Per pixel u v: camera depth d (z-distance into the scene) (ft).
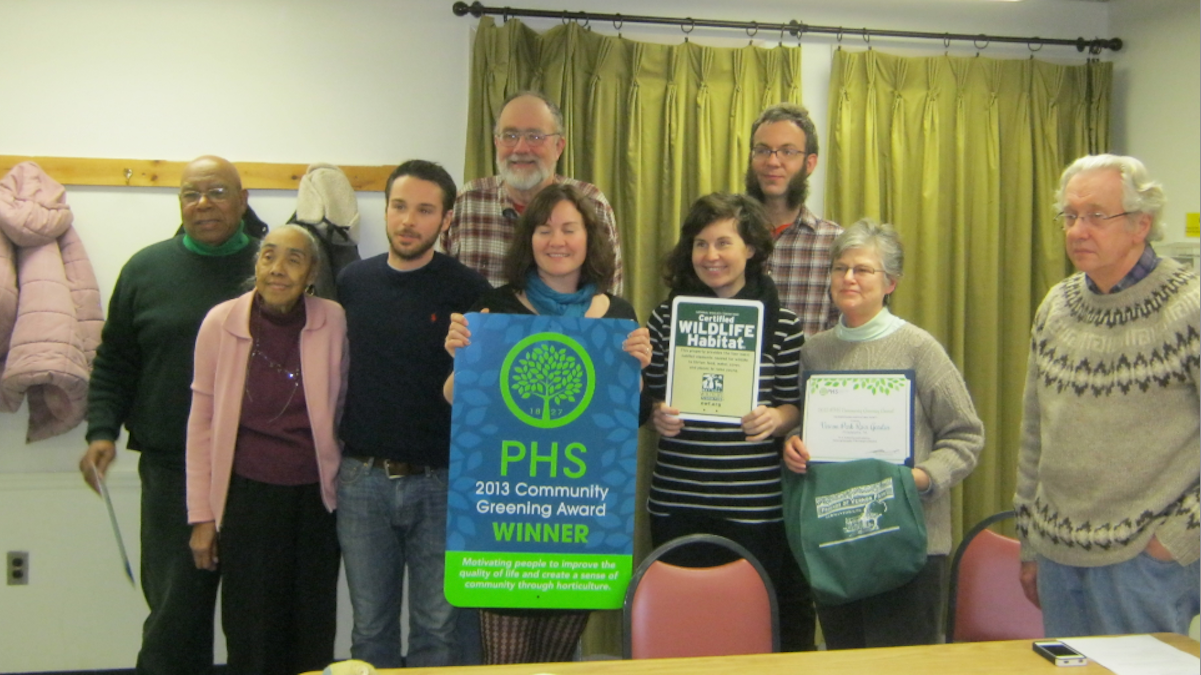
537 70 10.39
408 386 7.13
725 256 7.07
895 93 11.02
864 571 6.46
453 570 6.19
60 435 9.93
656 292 10.73
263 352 7.33
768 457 7.21
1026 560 6.36
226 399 7.23
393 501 7.13
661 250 10.64
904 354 6.99
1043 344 6.17
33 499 9.75
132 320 8.32
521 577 6.22
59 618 9.86
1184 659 4.65
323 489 7.37
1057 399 5.88
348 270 7.59
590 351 6.31
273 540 7.27
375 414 7.13
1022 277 11.28
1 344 9.12
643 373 7.45
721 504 7.05
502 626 6.82
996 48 11.59
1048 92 11.34
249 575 7.23
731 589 5.98
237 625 7.29
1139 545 5.40
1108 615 5.58
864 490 6.53
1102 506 5.58
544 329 6.29
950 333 11.25
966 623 6.68
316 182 9.68
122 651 10.00
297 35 10.28
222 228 8.23
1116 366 5.54
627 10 10.87
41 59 9.86
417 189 7.12
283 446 7.30
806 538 6.68
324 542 7.52
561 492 6.24
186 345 8.04
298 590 7.44
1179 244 10.18
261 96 10.25
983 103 11.22
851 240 7.07
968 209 11.28
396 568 7.39
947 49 11.30
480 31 10.13
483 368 6.27
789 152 8.36
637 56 10.47
